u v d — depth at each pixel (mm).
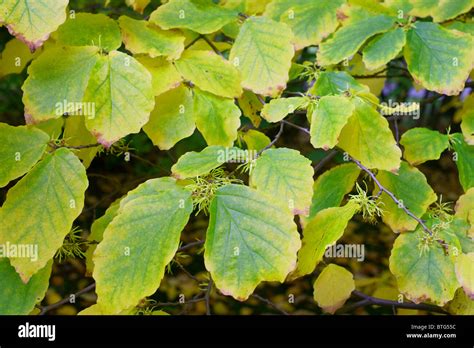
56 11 731
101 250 699
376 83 1008
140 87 738
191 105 787
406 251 792
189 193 713
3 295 742
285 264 686
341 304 839
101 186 2350
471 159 840
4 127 740
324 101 757
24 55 866
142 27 807
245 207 700
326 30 863
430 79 800
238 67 797
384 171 825
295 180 721
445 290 774
